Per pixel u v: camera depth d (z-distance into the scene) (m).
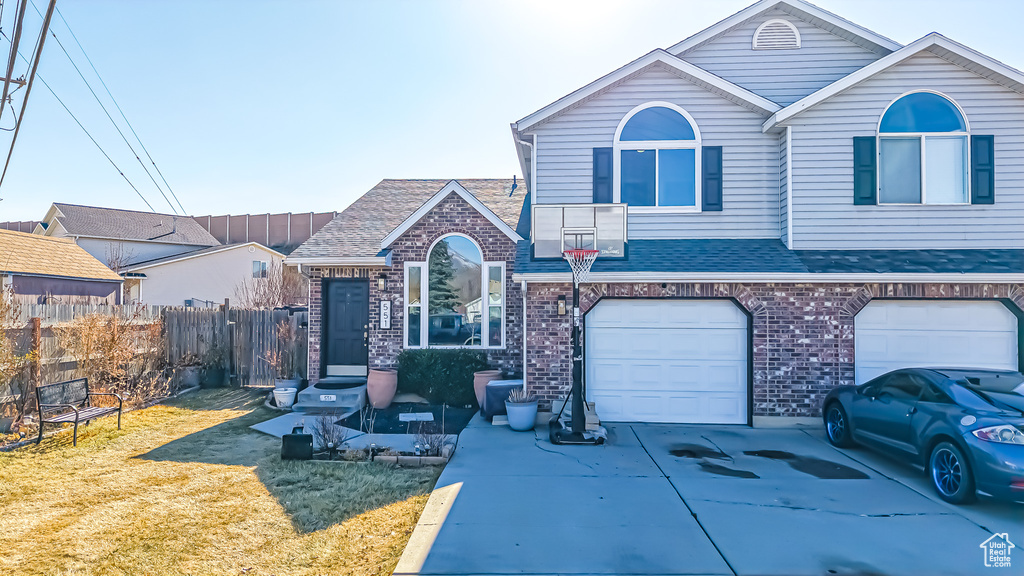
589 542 4.95
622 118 10.82
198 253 29.27
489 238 11.95
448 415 10.41
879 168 10.19
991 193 9.95
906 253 9.88
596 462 7.38
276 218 48.84
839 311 9.37
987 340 9.31
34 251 17.89
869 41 10.83
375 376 11.14
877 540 5.01
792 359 9.44
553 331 9.73
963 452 5.79
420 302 12.03
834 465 7.29
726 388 9.72
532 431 9.12
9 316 8.61
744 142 10.70
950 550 4.83
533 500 5.96
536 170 10.90
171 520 5.42
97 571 4.44
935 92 10.09
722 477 6.77
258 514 5.58
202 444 8.14
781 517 5.53
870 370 9.47
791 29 11.10
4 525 5.25
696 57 11.29
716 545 4.90
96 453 7.62
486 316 11.90
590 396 9.84
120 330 10.93
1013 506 5.80
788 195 10.24
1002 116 9.98
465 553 4.72
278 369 12.63
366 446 8.05
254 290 27.39
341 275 12.12
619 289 9.66
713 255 9.95
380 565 4.59
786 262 9.54
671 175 10.79
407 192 15.51
